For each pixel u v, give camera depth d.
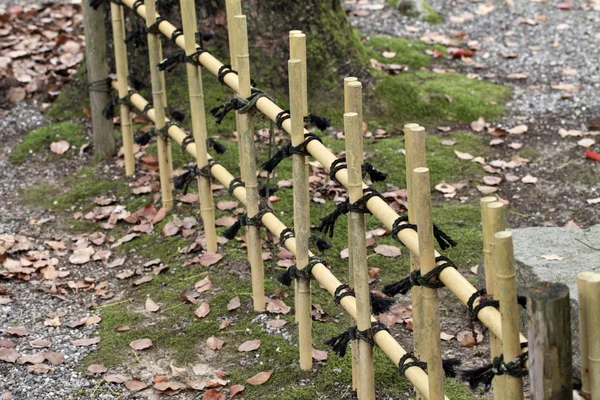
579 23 8.04
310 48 6.37
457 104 6.59
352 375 3.66
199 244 4.92
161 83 5.08
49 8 8.15
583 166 5.75
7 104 6.76
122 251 5.00
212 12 6.32
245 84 4.00
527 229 4.32
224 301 4.41
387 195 5.37
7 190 5.75
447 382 3.76
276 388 3.75
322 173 5.66
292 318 4.23
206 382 3.79
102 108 5.83
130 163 5.71
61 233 5.22
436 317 2.88
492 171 5.72
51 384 3.83
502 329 2.51
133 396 3.76
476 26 8.13
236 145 5.91
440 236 2.95
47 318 4.37
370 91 6.46
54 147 6.13
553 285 2.26
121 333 4.21
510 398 2.56
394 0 8.54
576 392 2.41
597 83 6.94
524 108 6.61
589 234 4.20
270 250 4.81
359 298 3.31
